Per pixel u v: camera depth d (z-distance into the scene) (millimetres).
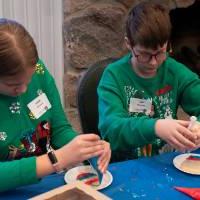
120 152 1354
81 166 1131
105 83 1412
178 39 2789
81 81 1518
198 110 1448
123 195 992
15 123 1146
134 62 1406
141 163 1171
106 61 1578
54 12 2244
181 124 1188
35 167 984
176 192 1008
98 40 2307
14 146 1146
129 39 1338
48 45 2293
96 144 1023
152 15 1285
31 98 1215
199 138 1156
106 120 1316
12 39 937
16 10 2162
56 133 1290
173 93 1482
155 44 1262
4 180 971
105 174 1074
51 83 1305
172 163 1173
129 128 1253
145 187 1032
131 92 1422
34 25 2225
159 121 1213
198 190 1009
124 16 2314
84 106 1497
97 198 873
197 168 1133
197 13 2709
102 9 2262
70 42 2297
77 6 2240
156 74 1445
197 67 2750
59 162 991
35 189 1015
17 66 938
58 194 888
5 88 1016
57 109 1305
